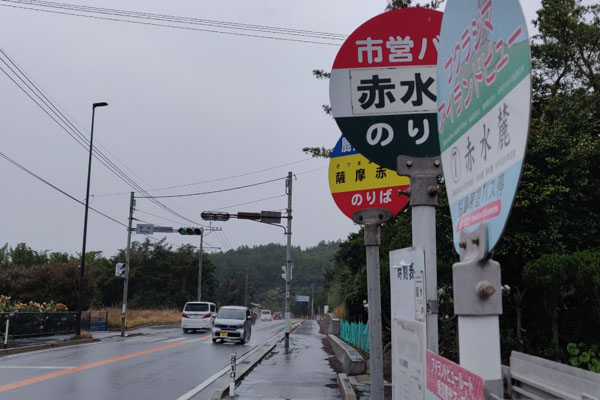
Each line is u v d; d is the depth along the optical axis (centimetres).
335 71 507
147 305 7294
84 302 3656
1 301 2623
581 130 1359
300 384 1166
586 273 923
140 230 3017
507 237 1112
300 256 17750
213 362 1600
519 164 210
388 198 609
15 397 969
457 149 303
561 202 1113
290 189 2430
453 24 311
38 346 1986
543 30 1828
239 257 17562
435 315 352
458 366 240
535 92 1667
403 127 493
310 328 4547
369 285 574
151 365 1510
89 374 1295
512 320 1205
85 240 2594
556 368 252
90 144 2744
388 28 504
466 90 286
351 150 641
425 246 425
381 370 552
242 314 2553
